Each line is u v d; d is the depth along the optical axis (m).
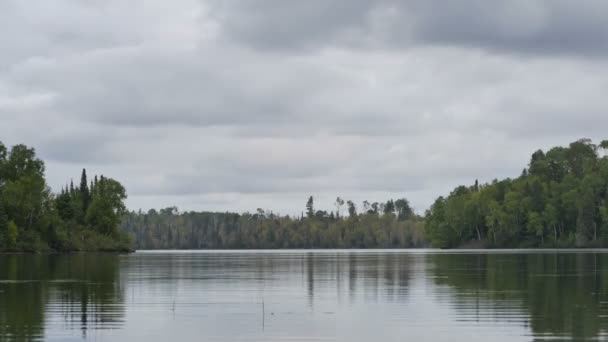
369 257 152.38
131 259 140.25
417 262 113.81
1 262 114.62
